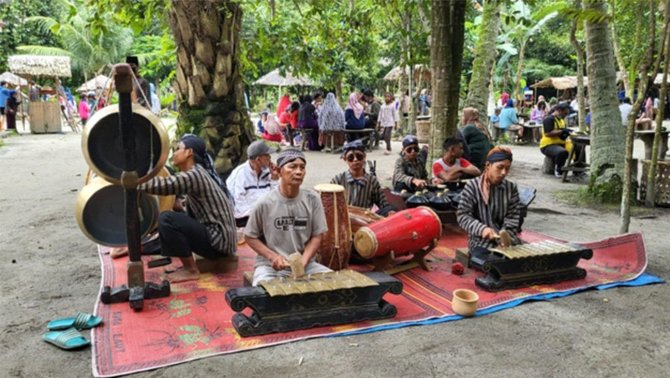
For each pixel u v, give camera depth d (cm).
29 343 343
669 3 543
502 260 429
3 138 1800
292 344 340
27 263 508
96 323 362
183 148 459
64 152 1420
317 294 356
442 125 709
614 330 365
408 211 481
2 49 2734
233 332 355
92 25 832
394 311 381
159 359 317
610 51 791
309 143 1523
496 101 2394
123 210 460
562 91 3019
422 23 1170
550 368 314
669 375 307
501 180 471
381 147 1612
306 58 988
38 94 2278
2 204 773
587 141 977
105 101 496
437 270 489
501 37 1842
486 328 367
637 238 498
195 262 475
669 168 758
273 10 901
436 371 310
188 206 476
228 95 764
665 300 419
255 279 398
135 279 411
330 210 442
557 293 428
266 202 400
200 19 725
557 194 868
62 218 689
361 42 1025
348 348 336
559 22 3022
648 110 1836
